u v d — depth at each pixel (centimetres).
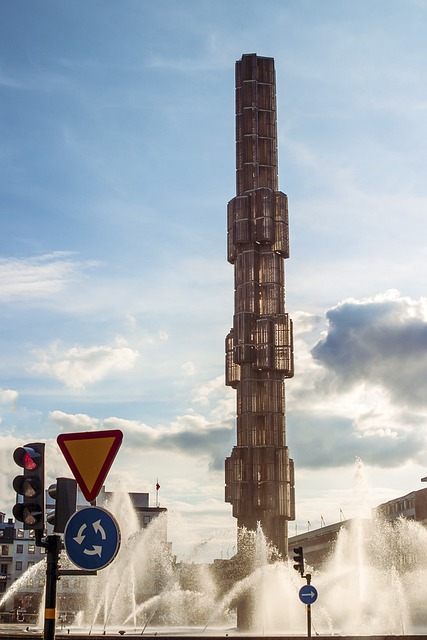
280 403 12675
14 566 15850
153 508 16812
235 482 12338
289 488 12381
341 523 16412
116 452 1139
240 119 13988
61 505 1204
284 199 13475
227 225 13575
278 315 12938
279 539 12131
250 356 12731
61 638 6247
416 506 14538
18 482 1211
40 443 1228
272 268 13175
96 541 1116
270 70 14175
